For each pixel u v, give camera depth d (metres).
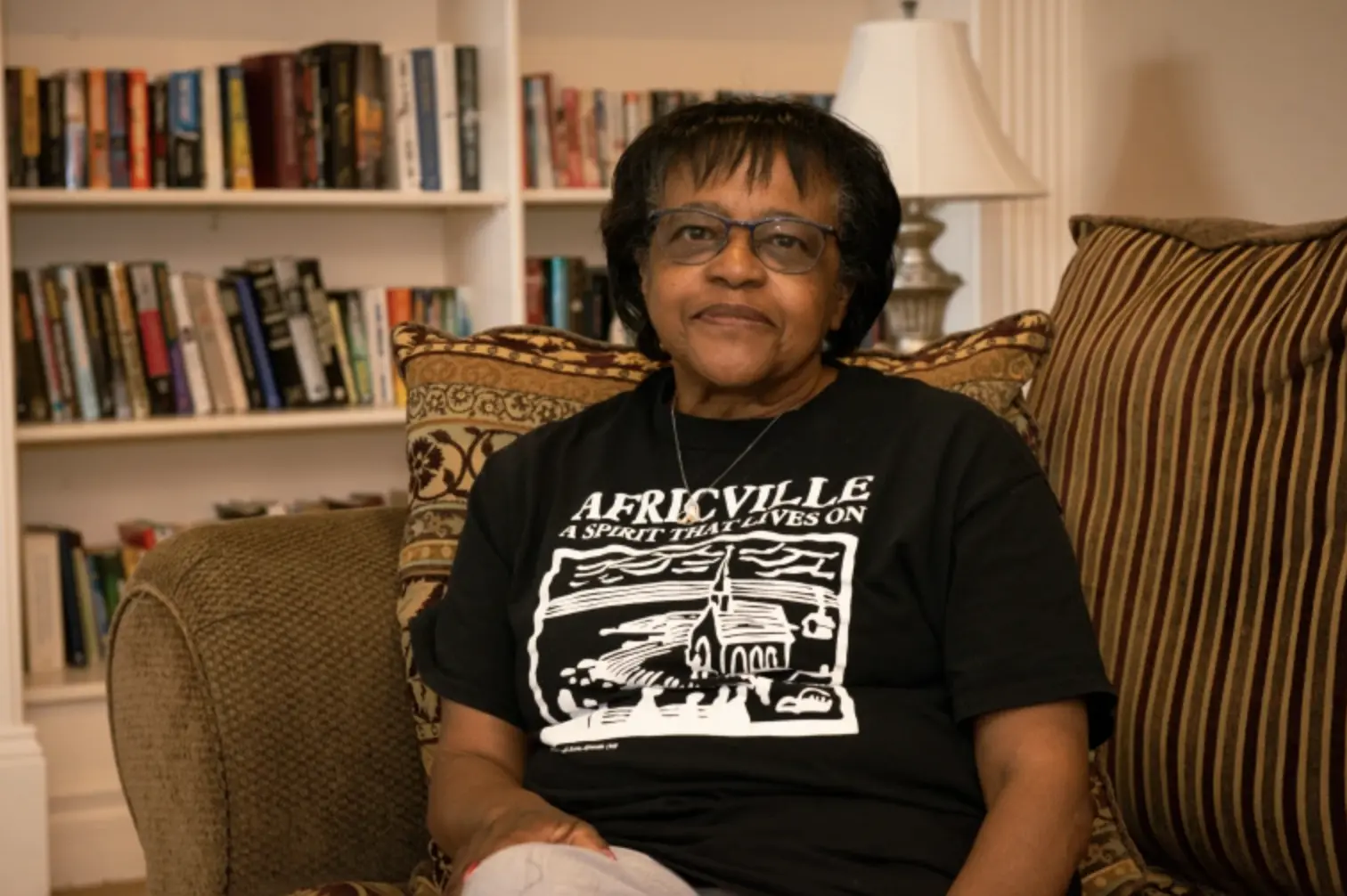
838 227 1.54
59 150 3.05
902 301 3.10
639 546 1.45
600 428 1.57
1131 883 1.49
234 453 3.48
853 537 1.39
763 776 1.34
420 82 3.29
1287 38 2.83
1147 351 1.65
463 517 1.68
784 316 1.48
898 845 1.31
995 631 1.32
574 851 1.23
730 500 1.45
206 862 1.54
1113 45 3.30
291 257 3.38
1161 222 1.79
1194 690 1.49
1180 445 1.58
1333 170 2.75
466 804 1.40
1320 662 1.40
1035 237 3.44
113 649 1.67
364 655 1.62
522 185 3.24
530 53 3.63
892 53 2.89
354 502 3.41
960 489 1.39
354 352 3.35
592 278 3.45
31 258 3.29
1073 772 1.28
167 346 3.18
